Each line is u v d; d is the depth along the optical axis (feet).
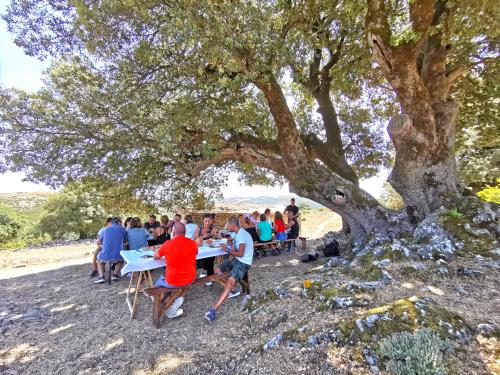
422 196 24.32
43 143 25.93
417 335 9.57
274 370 10.25
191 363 11.94
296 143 26.13
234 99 23.97
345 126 41.47
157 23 19.79
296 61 25.62
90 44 21.31
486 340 9.95
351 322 11.14
